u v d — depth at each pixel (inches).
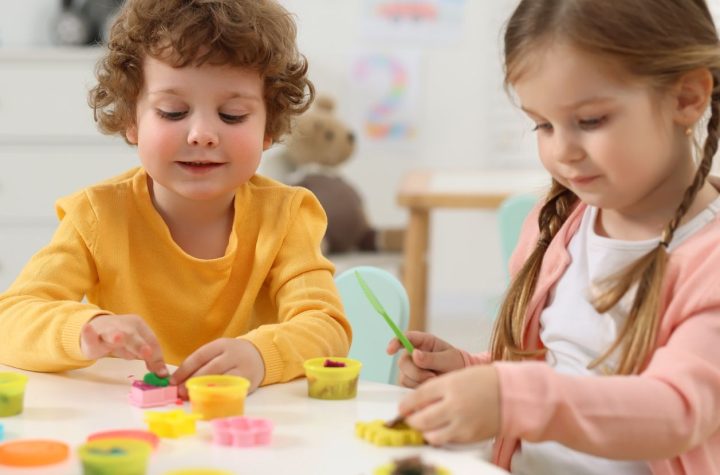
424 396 33.9
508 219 93.3
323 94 169.5
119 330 40.4
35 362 43.4
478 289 177.0
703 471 38.7
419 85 173.5
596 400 34.1
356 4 172.6
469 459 32.5
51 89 142.6
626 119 38.0
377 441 33.6
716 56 39.4
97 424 35.7
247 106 48.7
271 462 31.8
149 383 38.9
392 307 57.1
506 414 33.2
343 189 143.1
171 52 47.0
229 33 47.3
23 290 47.9
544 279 46.5
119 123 54.5
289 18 54.4
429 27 172.7
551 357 44.5
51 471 30.5
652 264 40.1
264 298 53.6
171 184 48.9
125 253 51.4
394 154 175.0
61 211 53.2
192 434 34.5
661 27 38.6
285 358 43.1
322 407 38.7
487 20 171.9
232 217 53.7
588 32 37.4
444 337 164.9
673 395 35.1
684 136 41.2
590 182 39.2
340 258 137.5
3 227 144.3
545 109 38.9
